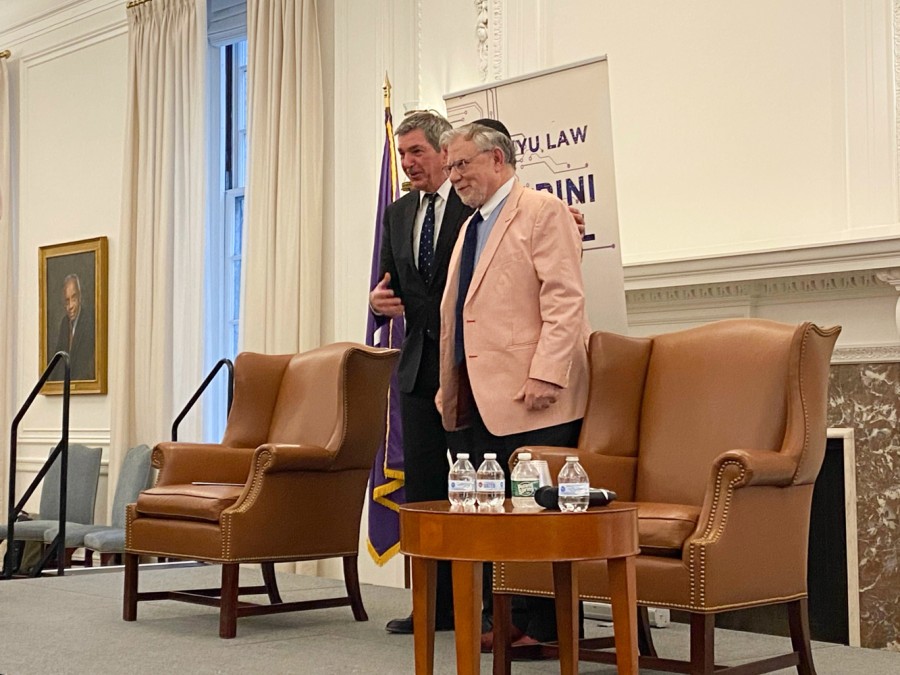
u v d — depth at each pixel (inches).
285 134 290.4
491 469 122.4
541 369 152.3
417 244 179.8
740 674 135.6
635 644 119.0
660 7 217.8
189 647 170.6
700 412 154.7
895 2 188.4
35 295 382.0
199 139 324.8
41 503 333.4
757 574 136.6
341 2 278.4
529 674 150.6
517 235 159.0
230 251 331.0
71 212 371.6
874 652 175.8
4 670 153.1
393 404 241.9
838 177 193.9
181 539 186.9
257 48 299.6
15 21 392.8
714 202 208.8
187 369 321.4
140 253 336.8
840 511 190.7
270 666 155.3
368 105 270.4
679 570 131.1
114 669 153.3
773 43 202.8
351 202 272.4
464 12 251.8
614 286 183.9
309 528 189.2
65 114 375.9
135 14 344.5
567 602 128.2
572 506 117.9
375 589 244.1
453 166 161.8
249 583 252.7
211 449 206.1
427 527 116.6
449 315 164.6
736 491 133.2
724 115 208.4
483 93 197.9
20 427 380.2
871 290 186.9
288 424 203.3
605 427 159.3
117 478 332.5
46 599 223.5
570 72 188.1
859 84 191.5
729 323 158.2
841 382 190.7
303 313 281.7
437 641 172.4
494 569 144.6
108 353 353.1
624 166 221.0
